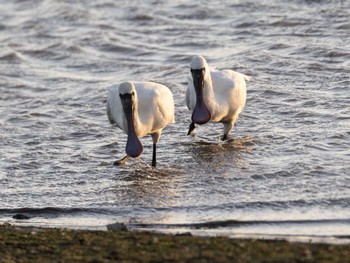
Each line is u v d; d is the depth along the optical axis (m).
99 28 30.67
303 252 11.70
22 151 19.66
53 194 16.67
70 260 11.88
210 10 30.64
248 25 28.69
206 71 18.72
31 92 24.86
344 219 14.12
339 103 21.05
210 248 12.11
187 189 16.45
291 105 21.20
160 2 32.38
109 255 12.03
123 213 15.28
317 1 29.75
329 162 17.28
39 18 32.72
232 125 19.45
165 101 18.17
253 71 24.30
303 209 14.81
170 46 27.98
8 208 15.83
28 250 12.44
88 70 27.03
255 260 11.42
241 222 14.13
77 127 21.22
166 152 18.95
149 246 12.37
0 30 31.91
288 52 25.52
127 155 18.56
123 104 17.42
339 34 26.77
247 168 17.36
